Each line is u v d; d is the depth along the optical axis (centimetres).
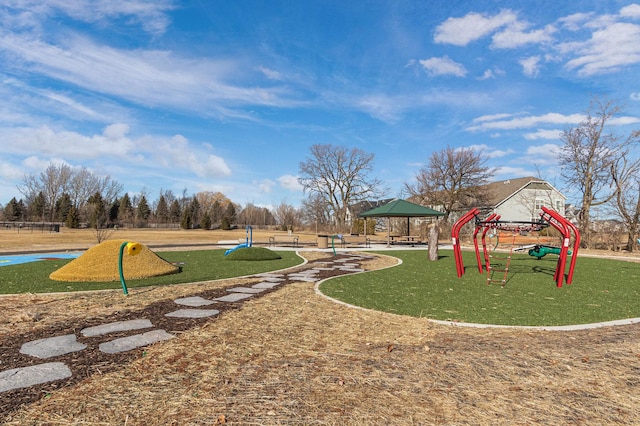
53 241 2394
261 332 448
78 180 6719
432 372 330
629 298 723
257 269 1105
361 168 4769
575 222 2692
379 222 5925
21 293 674
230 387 294
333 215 4984
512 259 1623
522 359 364
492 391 293
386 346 405
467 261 1485
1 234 3222
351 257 1606
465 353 382
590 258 1712
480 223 1054
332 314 549
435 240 1505
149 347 387
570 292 791
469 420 248
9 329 445
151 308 563
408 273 1079
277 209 7188
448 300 683
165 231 5109
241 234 4509
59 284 783
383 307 612
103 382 302
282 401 271
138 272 877
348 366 343
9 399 270
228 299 641
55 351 373
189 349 383
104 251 904
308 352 381
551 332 471
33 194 6556
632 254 1936
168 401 270
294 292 719
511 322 525
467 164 3594
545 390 296
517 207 3781
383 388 296
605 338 440
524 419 251
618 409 267
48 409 256
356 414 254
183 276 934
